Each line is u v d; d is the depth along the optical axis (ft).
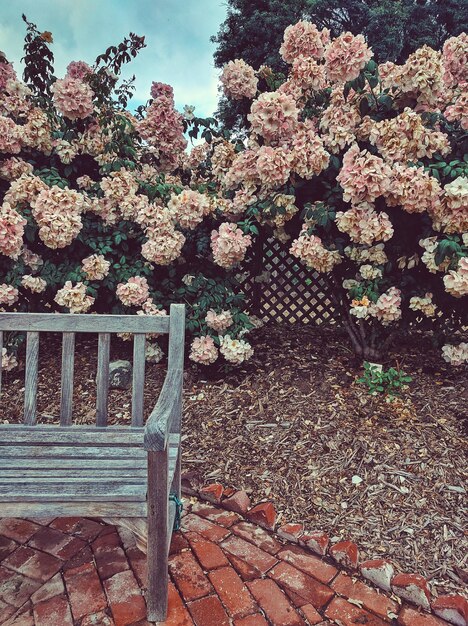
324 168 8.60
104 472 4.44
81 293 9.34
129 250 10.45
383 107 9.00
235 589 4.82
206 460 7.05
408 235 8.92
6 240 8.61
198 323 9.33
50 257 10.34
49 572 5.01
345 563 5.20
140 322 5.60
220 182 11.14
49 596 4.67
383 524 5.73
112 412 8.51
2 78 10.21
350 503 6.09
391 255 8.98
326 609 4.63
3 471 4.41
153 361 10.30
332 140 8.73
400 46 31.96
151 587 4.27
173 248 9.33
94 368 10.07
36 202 9.00
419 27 33.65
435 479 6.43
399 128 8.09
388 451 7.01
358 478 6.51
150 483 3.94
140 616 4.43
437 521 5.74
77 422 8.27
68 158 10.73
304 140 8.54
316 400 8.45
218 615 4.49
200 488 6.45
